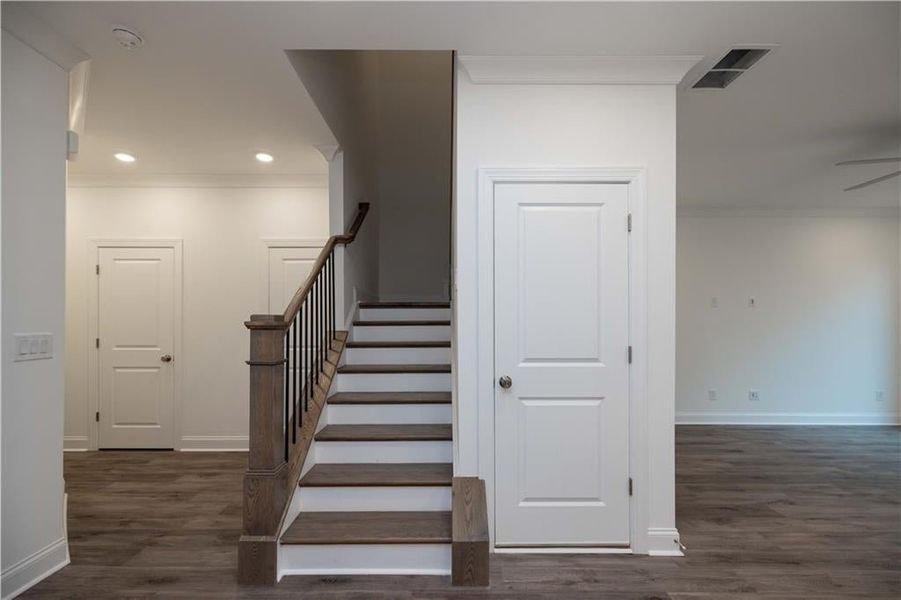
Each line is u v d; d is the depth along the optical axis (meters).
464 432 2.70
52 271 2.39
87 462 4.38
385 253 5.57
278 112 3.29
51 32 2.33
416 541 2.43
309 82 3.03
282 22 2.29
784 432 5.71
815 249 6.15
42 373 2.34
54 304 2.41
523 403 2.70
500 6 2.19
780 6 2.20
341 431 3.13
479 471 2.69
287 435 2.57
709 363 6.12
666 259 2.70
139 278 4.78
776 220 6.15
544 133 2.71
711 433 5.64
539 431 2.70
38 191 2.32
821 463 4.51
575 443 2.70
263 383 2.40
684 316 6.12
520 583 2.37
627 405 2.70
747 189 5.36
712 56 2.63
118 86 2.92
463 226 2.72
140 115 3.34
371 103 5.09
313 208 4.79
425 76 5.29
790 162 4.51
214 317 4.78
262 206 4.79
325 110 3.43
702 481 3.99
